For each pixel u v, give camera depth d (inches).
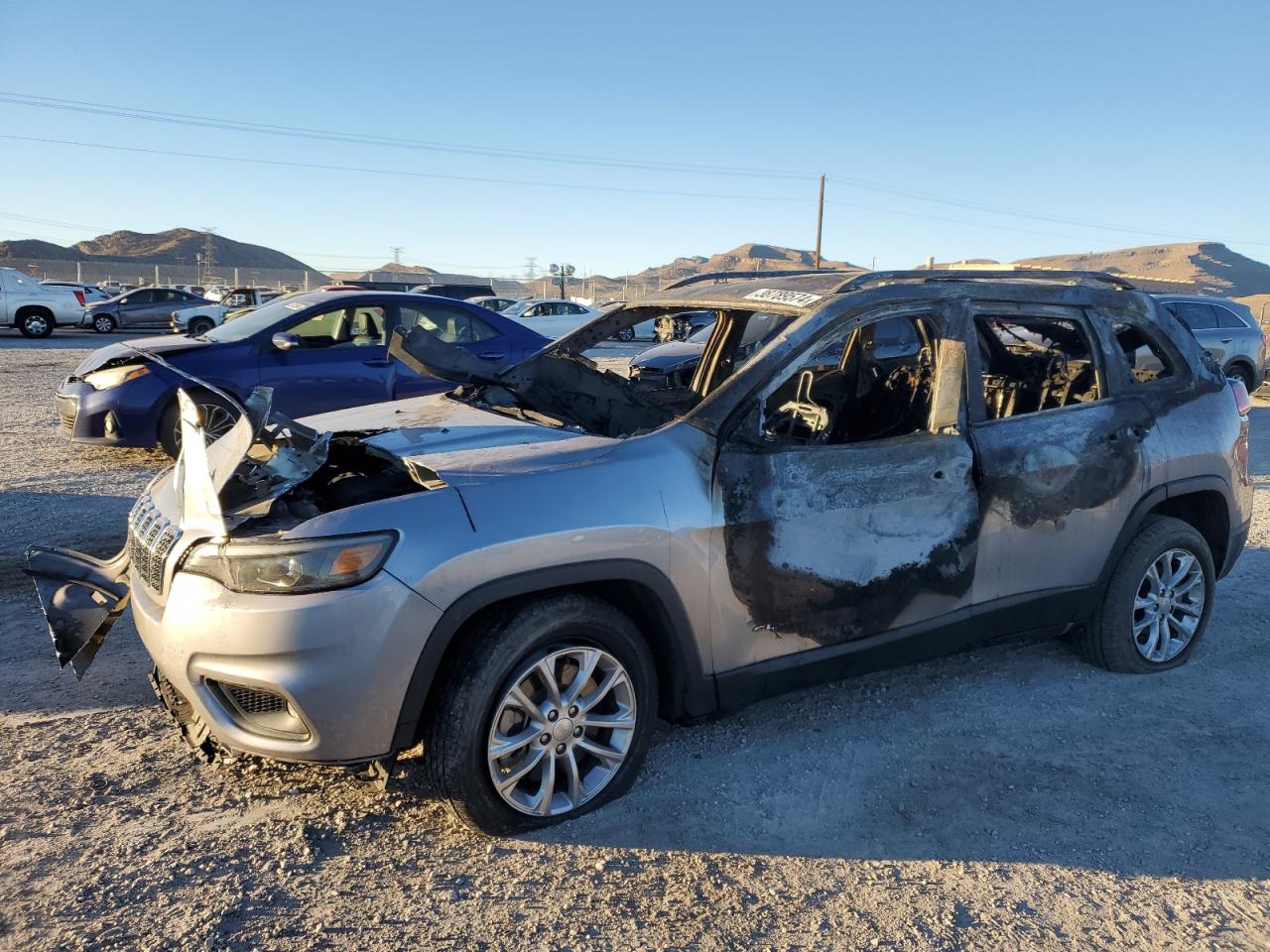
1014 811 129.4
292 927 101.9
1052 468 153.5
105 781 128.7
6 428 405.4
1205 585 178.1
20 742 138.3
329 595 105.7
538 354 189.2
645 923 104.8
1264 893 113.7
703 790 131.7
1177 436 169.8
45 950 96.4
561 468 120.5
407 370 340.8
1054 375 172.7
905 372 183.8
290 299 352.2
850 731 150.3
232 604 107.6
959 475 144.9
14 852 112.3
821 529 133.6
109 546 229.8
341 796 127.6
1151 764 142.9
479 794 114.5
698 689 128.9
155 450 358.0
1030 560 154.1
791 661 134.6
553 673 118.0
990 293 153.6
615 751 125.0
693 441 128.5
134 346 320.8
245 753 112.8
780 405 184.2
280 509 120.6
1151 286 953.5
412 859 114.7
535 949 100.0
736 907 108.0
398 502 111.6
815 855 118.4
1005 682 169.3
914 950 102.1
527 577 113.0
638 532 119.5
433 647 109.2
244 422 121.6
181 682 114.0
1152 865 118.6
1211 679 173.5
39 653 169.3
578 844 118.7
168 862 112.0
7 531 238.5
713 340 204.7
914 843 121.6
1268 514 300.7
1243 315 598.2
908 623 143.9
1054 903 110.7
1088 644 172.2
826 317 138.8
